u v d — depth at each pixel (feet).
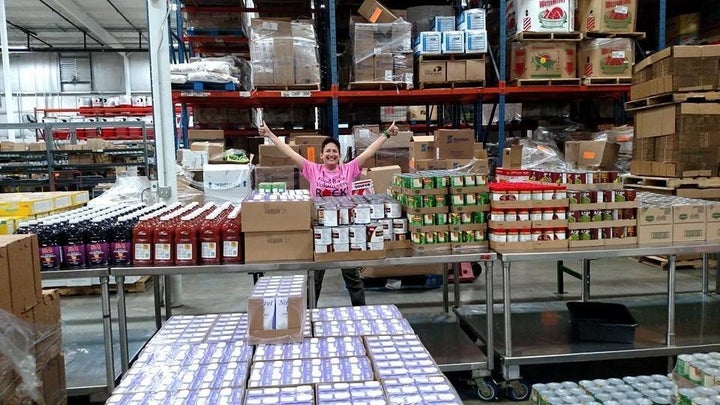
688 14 21.38
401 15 20.10
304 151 17.75
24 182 22.26
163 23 13.52
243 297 15.29
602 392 6.63
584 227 9.54
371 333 6.48
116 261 8.64
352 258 8.70
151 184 15.02
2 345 5.20
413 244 9.46
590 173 9.92
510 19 19.47
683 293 13.43
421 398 4.66
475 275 16.83
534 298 14.64
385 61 18.28
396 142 18.30
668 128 14.93
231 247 8.68
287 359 5.66
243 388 4.98
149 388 4.98
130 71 51.26
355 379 5.12
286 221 8.67
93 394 8.92
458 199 9.48
